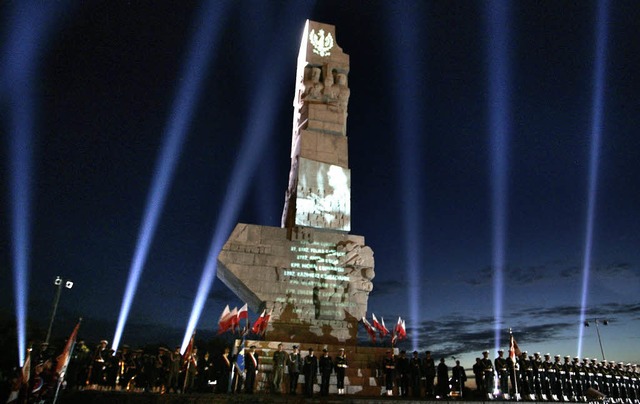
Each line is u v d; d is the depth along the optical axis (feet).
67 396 49.44
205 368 63.57
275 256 79.66
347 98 94.99
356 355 71.00
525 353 69.77
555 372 69.67
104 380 59.36
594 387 74.69
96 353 58.80
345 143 90.79
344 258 81.35
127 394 49.93
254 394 57.62
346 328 77.15
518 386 67.97
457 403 56.85
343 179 87.66
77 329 51.78
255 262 78.54
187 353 60.75
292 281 78.54
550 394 68.28
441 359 64.80
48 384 49.37
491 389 63.98
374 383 67.41
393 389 67.62
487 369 64.54
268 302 76.28
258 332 72.69
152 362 59.21
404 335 73.46
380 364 70.03
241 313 67.10
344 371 63.77
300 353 67.05
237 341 65.36
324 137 90.27
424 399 57.16
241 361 61.46
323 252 81.61
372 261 82.53
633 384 79.82
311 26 98.99
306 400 53.78
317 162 87.86
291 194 90.48
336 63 96.84
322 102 93.25
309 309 77.20
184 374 60.34
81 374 57.72
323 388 61.05
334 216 84.58
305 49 97.55
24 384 48.52
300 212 83.41
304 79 95.20
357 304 79.25
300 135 90.07
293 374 61.21
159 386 61.46
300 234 81.76
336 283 79.82
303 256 80.59
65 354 50.03
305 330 75.66
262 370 65.72
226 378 60.44
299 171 86.48
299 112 96.78
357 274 81.25
